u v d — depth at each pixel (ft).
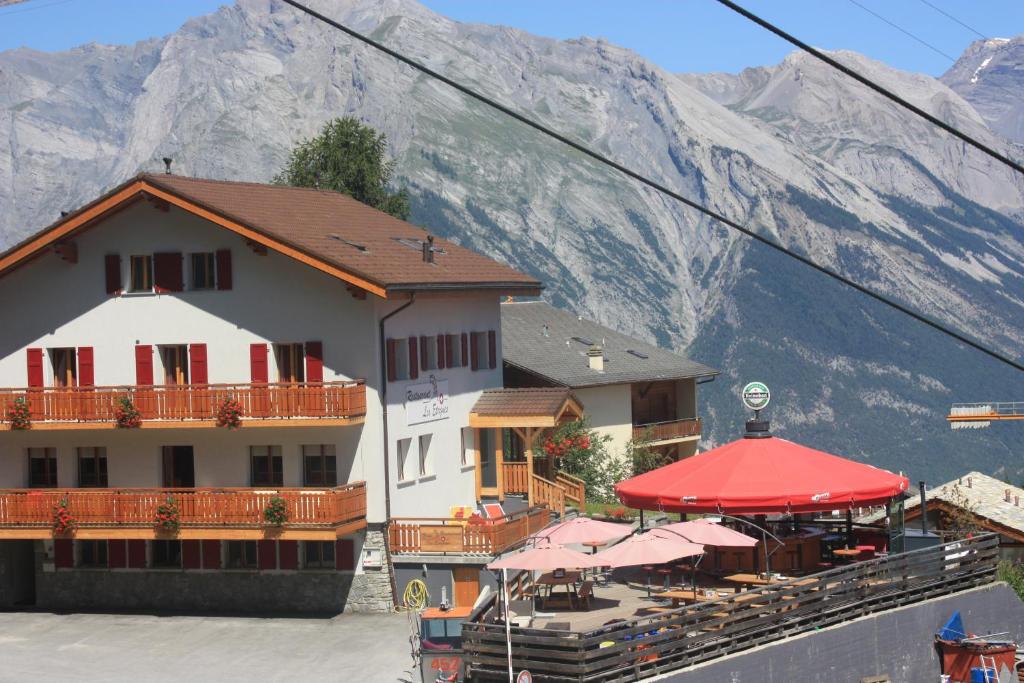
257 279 124.47
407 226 154.10
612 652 79.92
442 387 136.46
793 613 88.69
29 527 123.24
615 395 214.69
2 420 125.80
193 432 124.88
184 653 108.17
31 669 104.63
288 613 121.49
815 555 104.27
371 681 97.45
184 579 124.98
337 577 121.29
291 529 116.78
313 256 119.24
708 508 96.12
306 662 103.71
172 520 119.24
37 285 131.23
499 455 144.87
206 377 126.21
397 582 121.08
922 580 97.30
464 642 83.46
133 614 123.65
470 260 148.66
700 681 81.97
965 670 95.09
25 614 125.49
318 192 153.07
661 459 220.64
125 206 125.90
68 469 128.57
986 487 127.65
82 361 129.90
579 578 101.76
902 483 100.27
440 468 135.33
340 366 121.90
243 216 123.95
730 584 100.89
